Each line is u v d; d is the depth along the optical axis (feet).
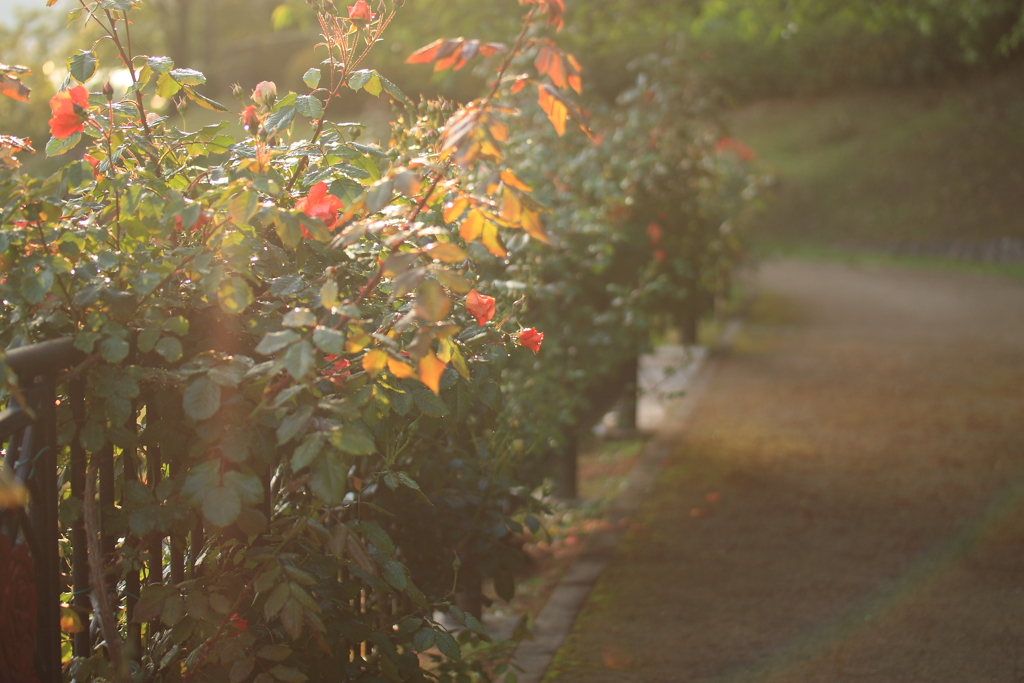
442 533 9.83
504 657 10.23
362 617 7.09
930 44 85.20
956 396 25.21
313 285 6.50
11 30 65.31
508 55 5.89
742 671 10.43
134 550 6.12
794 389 26.55
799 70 92.12
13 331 6.12
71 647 6.90
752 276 48.78
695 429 22.47
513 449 11.21
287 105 7.00
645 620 11.93
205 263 5.89
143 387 6.27
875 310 42.47
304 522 6.08
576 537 15.31
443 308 5.47
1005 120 77.71
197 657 6.11
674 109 20.13
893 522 15.56
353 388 6.11
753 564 13.87
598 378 16.90
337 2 20.68
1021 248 57.06
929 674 10.23
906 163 76.64
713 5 28.17
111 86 6.52
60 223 6.47
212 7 94.63
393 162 6.92
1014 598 12.31
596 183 16.40
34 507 5.42
